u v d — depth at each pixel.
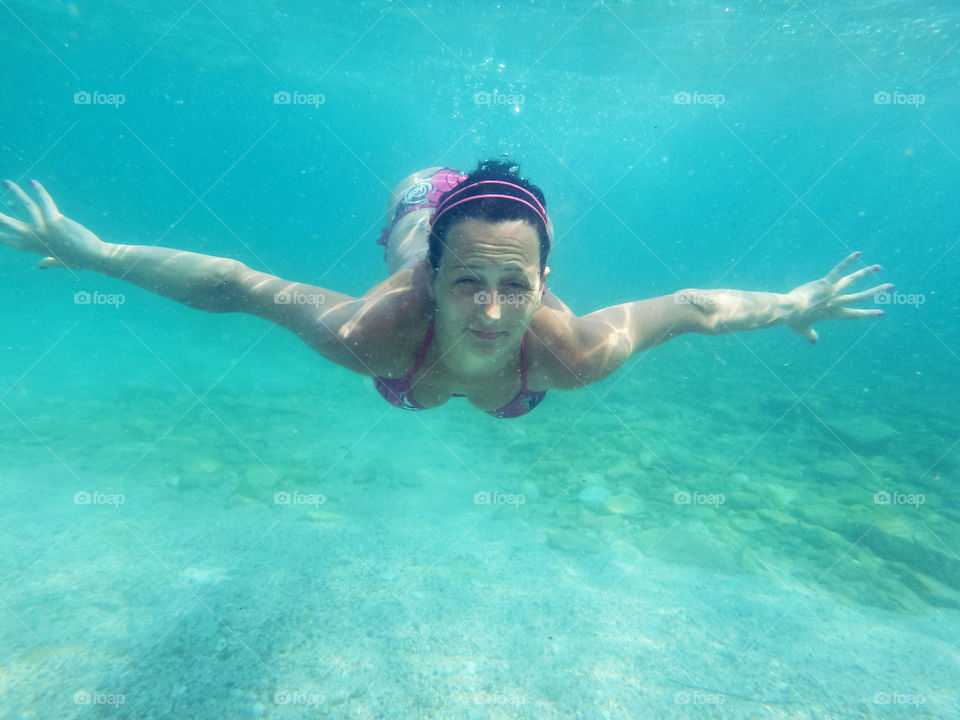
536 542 1.60
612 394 3.73
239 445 2.38
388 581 1.33
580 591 1.34
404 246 1.31
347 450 2.42
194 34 7.33
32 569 1.30
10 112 17.55
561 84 8.25
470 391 0.99
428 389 0.98
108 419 2.65
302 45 7.40
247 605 1.20
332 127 17.59
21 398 2.97
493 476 2.15
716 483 2.09
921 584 1.44
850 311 1.09
